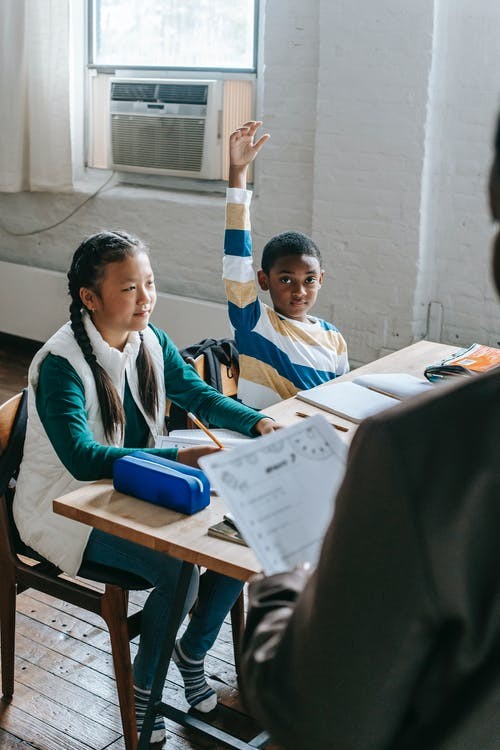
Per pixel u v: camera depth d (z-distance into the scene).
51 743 2.02
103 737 2.04
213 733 1.70
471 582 0.62
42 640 2.40
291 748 0.71
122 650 1.85
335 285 3.93
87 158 4.84
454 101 3.50
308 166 3.98
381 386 2.19
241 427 2.00
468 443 0.62
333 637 0.65
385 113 3.60
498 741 0.65
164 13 4.38
